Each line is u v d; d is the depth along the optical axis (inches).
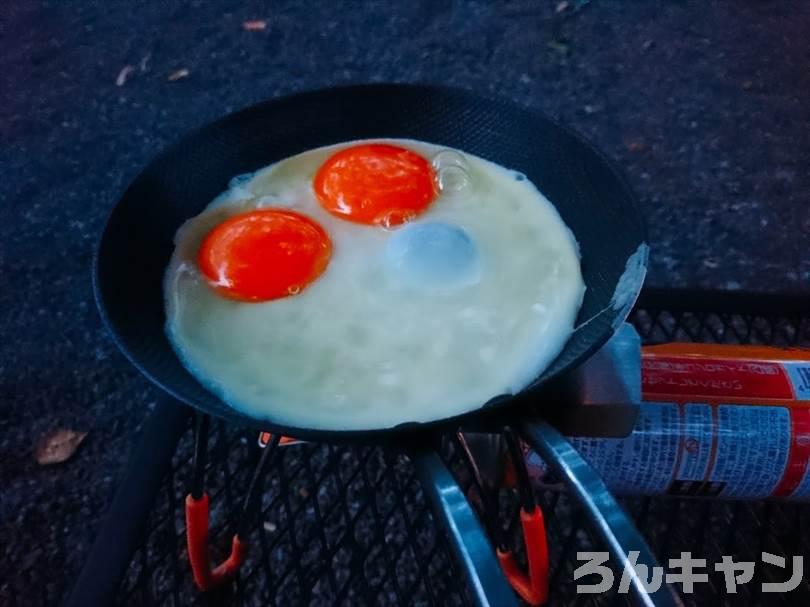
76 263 19.7
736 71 25.0
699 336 16.0
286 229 11.0
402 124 12.6
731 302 14.8
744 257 19.2
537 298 10.8
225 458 13.9
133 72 26.1
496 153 12.3
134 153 23.0
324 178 12.0
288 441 12.3
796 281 18.6
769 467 11.8
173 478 14.3
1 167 22.7
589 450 11.8
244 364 10.1
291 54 26.6
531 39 26.7
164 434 12.6
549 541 13.6
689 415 11.8
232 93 25.0
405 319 10.7
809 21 26.9
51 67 26.5
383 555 13.4
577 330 10.2
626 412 9.9
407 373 10.0
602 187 10.8
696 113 23.5
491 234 11.6
